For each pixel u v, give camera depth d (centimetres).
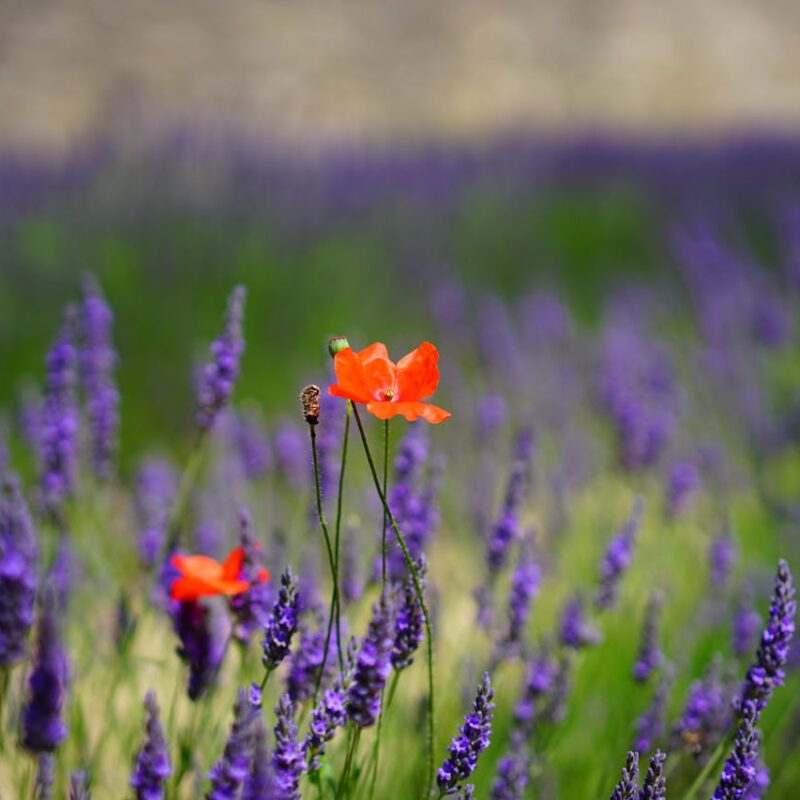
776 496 817
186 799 455
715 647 632
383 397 336
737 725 382
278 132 2045
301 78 3347
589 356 1053
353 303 1359
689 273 1363
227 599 410
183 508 756
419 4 4088
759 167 2034
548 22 3991
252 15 3841
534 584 497
